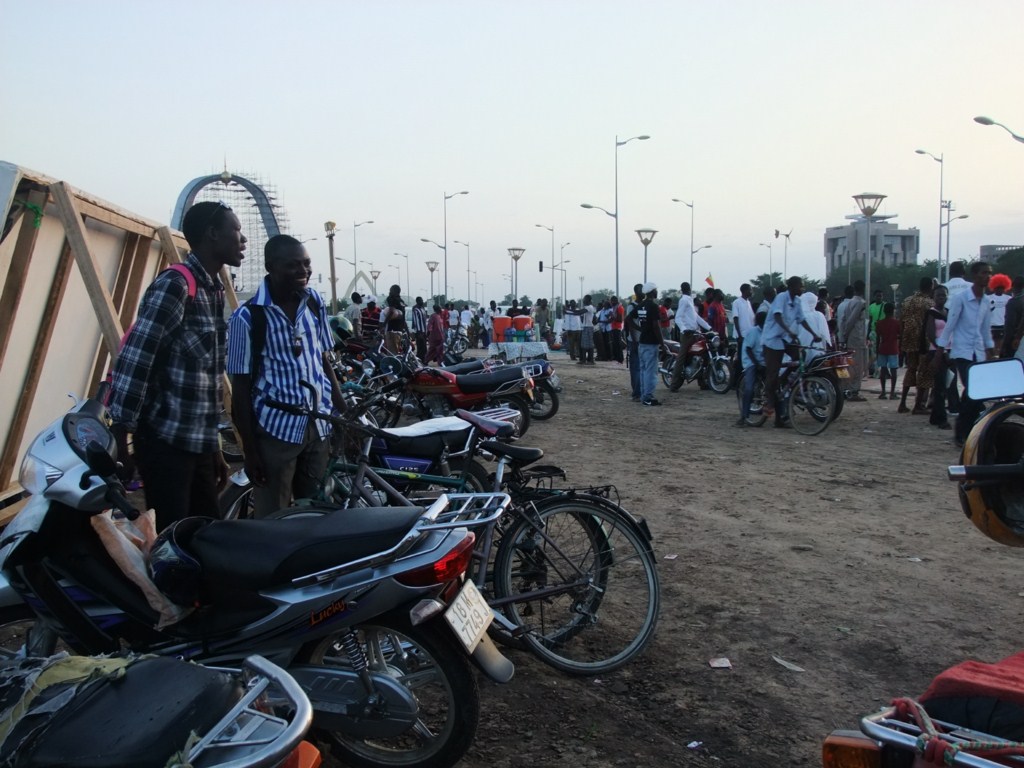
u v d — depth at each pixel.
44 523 3.04
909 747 1.89
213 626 3.17
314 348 4.55
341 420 4.18
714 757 3.48
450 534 3.22
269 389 4.38
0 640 4.20
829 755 2.10
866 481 8.04
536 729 3.69
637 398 14.53
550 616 4.59
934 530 6.43
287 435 4.40
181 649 3.20
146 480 4.06
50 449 3.09
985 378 2.79
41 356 5.91
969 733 1.94
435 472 4.69
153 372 3.98
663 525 6.61
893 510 7.00
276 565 3.09
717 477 8.27
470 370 10.58
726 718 3.78
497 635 4.22
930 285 12.27
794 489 7.75
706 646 4.49
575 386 17.28
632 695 4.00
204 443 4.09
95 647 3.15
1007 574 5.48
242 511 5.41
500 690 4.03
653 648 4.47
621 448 9.92
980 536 6.27
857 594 5.17
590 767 3.40
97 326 6.89
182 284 3.93
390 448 4.69
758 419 11.74
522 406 10.02
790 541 6.19
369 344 13.24
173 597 3.12
